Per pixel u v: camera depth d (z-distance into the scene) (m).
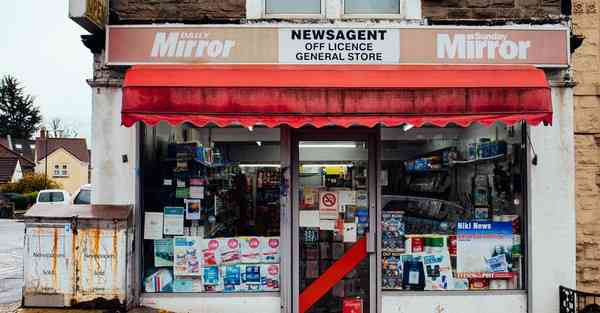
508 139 6.96
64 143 63.16
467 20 6.48
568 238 6.64
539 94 5.82
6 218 33.28
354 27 6.40
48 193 24.23
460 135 6.98
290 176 6.79
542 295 6.62
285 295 6.64
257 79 5.94
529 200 6.66
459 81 5.96
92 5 5.95
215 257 6.77
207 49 6.34
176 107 5.72
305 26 6.37
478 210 6.93
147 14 6.51
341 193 6.86
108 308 6.12
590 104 6.78
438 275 6.84
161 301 6.56
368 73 6.12
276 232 6.80
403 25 6.44
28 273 6.13
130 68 6.26
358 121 5.79
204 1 6.54
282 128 6.77
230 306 6.61
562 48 6.48
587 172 6.78
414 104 5.81
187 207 6.81
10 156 55.44
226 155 6.89
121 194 6.46
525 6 6.63
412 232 6.86
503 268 6.86
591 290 6.77
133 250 6.45
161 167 6.82
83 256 6.13
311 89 5.79
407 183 6.89
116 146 6.48
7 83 70.25
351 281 6.83
